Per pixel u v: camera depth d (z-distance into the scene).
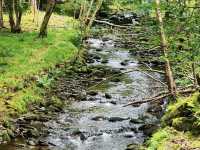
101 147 15.14
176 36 14.12
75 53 30.09
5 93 19.09
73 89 22.72
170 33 14.32
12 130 15.77
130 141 15.68
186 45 13.55
